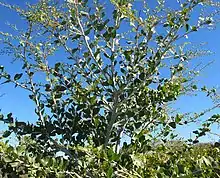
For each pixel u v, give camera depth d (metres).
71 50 4.41
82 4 4.32
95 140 4.18
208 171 3.52
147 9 4.24
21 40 4.34
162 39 4.27
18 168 3.50
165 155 4.16
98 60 4.28
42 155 3.75
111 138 4.16
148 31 4.26
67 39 4.41
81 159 3.69
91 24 4.32
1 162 3.43
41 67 4.40
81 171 3.57
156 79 4.42
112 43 4.30
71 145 4.19
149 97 4.24
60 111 4.43
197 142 4.22
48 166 3.38
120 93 4.11
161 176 3.55
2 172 3.48
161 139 4.26
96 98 4.25
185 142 4.25
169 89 4.21
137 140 3.89
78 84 4.42
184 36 4.14
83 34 4.28
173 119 4.32
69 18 4.33
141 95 4.24
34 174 3.34
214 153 4.02
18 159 3.34
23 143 4.13
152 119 4.19
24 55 4.38
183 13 4.06
